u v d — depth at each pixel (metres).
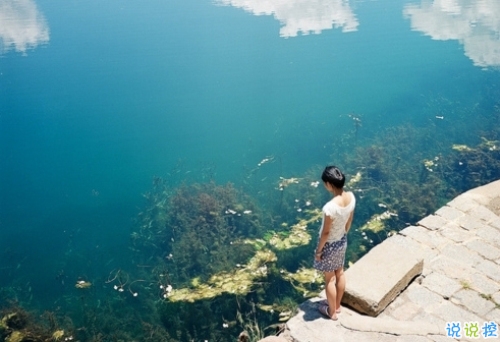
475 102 16.33
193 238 10.54
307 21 24.94
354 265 5.93
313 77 18.50
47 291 10.11
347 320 5.32
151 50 21.41
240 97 17.33
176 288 9.60
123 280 10.18
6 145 15.26
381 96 17.03
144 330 8.78
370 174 12.72
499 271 6.29
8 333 8.91
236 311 9.08
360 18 25.27
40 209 12.75
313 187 12.27
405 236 6.97
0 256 11.09
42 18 26.72
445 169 12.77
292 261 10.07
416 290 5.93
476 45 21.05
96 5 29.34
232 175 13.37
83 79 18.88
